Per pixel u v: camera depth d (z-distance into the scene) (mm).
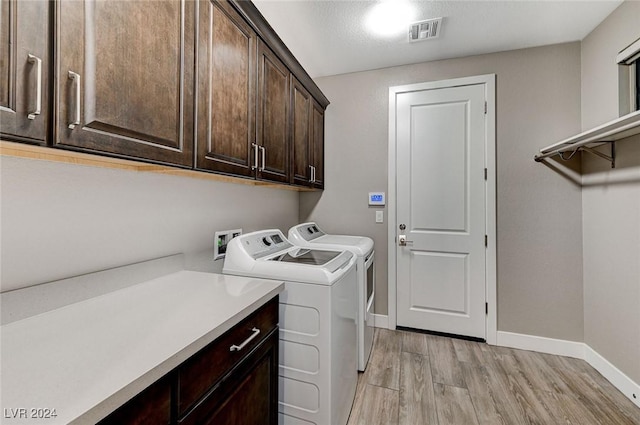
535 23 2010
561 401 1725
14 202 868
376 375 1997
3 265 844
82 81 712
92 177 1081
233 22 1358
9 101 586
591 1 1788
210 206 1728
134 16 849
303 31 2107
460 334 2531
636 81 1790
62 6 667
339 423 1440
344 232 2873
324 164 2920
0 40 571
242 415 987
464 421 1579
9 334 762
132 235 1246
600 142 1902
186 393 731
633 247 1731
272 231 1948
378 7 1847
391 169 2711
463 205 2512
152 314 909
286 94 1983
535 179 2324
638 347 1693
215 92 1229
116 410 550
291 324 1396
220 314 912
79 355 652
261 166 1636
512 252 2383
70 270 1012
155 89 928
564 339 2260
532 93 2326
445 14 1910
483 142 2449
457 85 2512
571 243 2252
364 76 2795
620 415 1608
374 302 2695
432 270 2604
